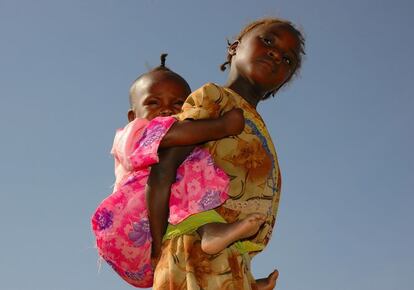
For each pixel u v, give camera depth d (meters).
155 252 2.11
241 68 2.36
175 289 2.00
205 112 2.13
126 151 2.16
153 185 2.09
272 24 2.39
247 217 1.96
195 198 2.06
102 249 2.15
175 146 2.10
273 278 2.35
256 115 2.27
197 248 2.03
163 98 2.60
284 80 2.40
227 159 2.15
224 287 1.98
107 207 2.14
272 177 2.23
